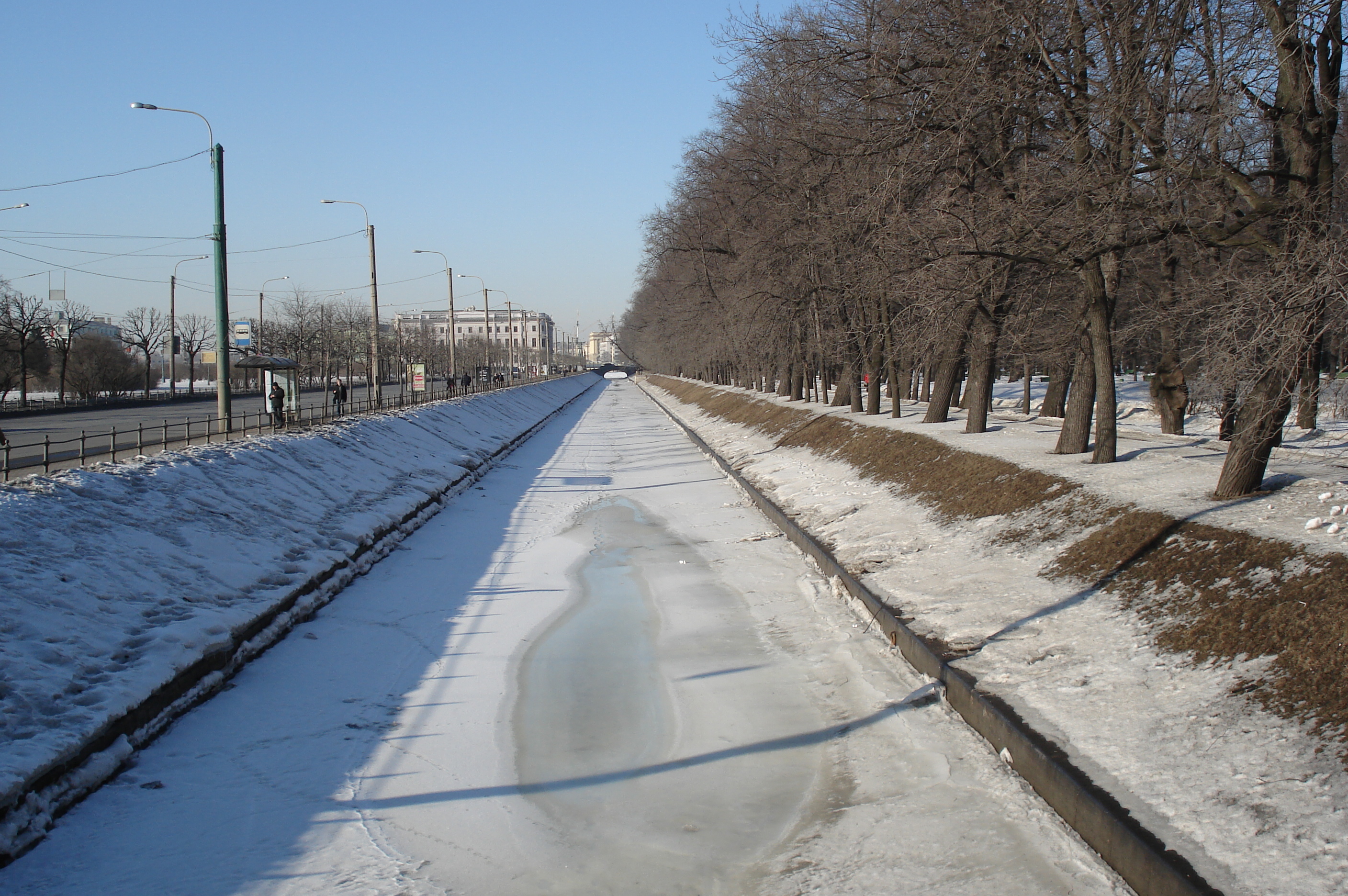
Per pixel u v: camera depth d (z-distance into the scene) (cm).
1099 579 1080
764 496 2323
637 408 8238
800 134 2552
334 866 684
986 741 840
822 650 1182
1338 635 724
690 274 4616
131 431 1800
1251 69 1141
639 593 1541
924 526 1641
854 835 710
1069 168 1584
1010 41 1527
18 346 5466
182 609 1120
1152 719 743
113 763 816
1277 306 974
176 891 645
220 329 2448
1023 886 611
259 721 966
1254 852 552
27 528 1102
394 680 1112
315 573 1440
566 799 802
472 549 1894
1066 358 2142
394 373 12344
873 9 1866
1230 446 1170
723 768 855
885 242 1766
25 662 848
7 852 667
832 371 4634
